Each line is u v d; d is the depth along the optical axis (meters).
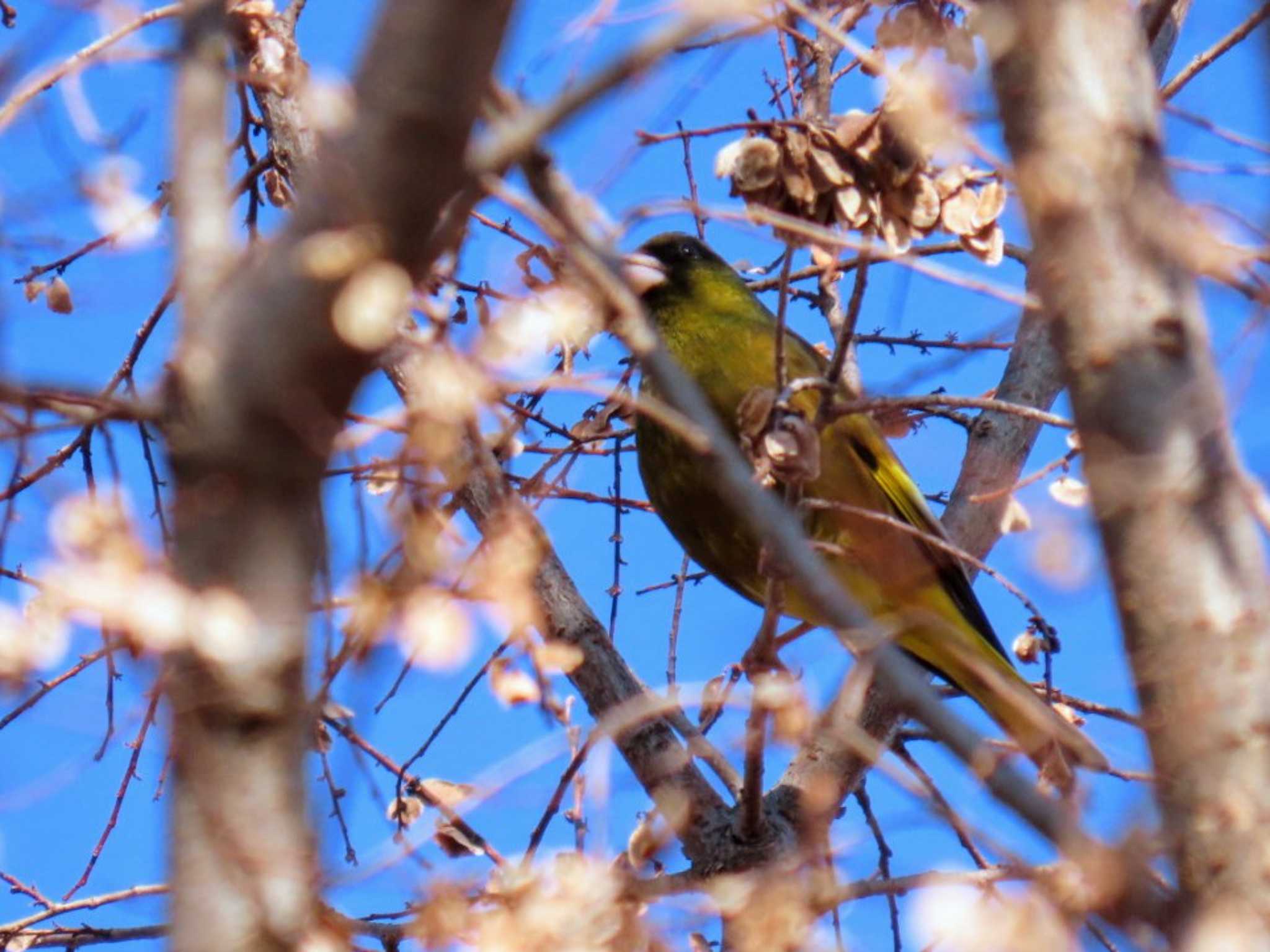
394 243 4.72
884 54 7.49
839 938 6.95
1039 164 5.57
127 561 4.52
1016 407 6.66
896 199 7.34
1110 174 5.54
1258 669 5.13
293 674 4.72
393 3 4.65
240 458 4.71
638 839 7.26
